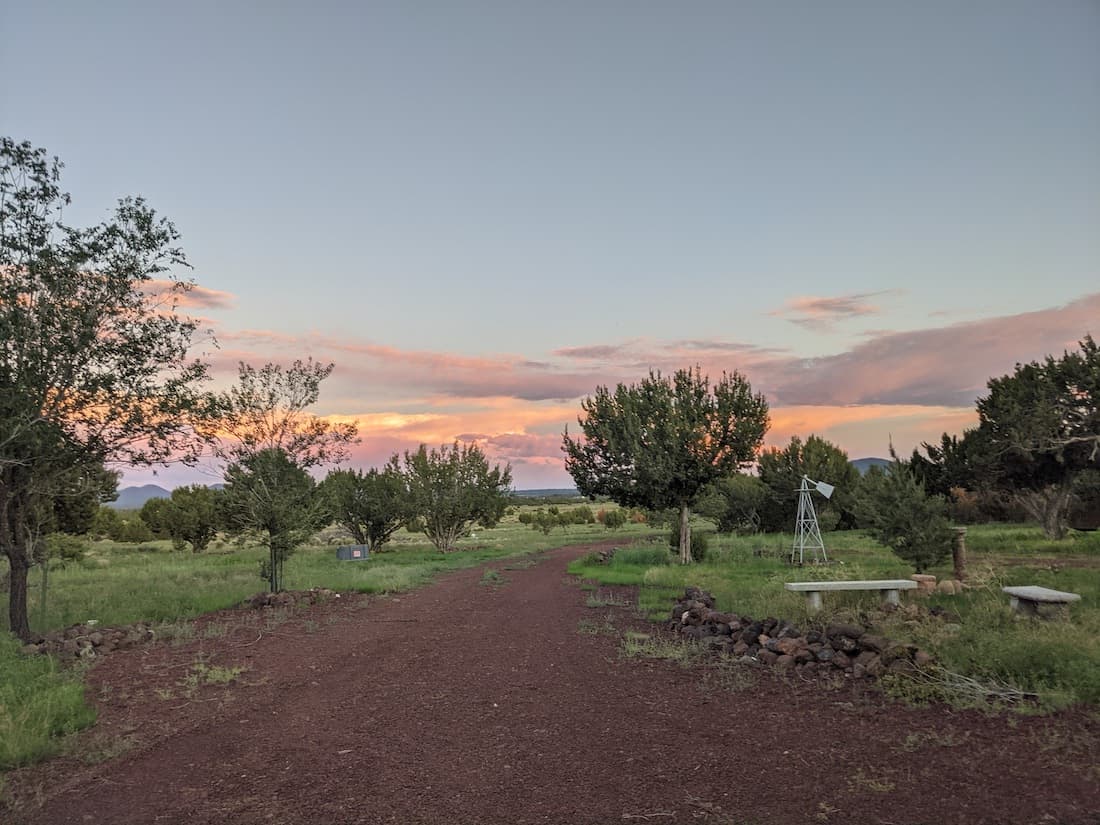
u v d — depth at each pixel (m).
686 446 24.53
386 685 7.93
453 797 4.66
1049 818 3.81
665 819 4.18
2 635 9.40
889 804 4.15
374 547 39.97
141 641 10.66
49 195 10.54
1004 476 33.16
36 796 4.77
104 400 10.98
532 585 18.45
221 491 16.30
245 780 5.06
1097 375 30.05
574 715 6.51
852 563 18.84
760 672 7.68
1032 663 6.22
